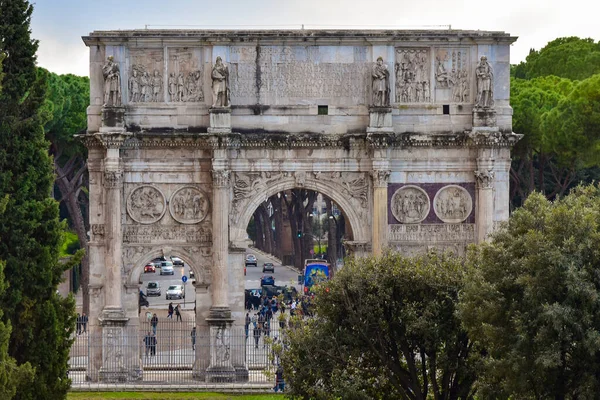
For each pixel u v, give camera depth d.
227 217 87.81
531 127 114.94
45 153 74.12
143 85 88.44
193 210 88.81
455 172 89.75
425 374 69.12
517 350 59.81
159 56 88.62
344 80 89.25
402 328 69.00
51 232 73.06
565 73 150.62
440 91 89.50
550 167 125.00
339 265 152.38
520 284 60.34
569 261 58.91
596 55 147.75
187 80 88.69
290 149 88.75
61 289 130.25
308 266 124.50
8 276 71.12
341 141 88.50
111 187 87.06
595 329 58.09
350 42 89.12
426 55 89.56
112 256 87.12
